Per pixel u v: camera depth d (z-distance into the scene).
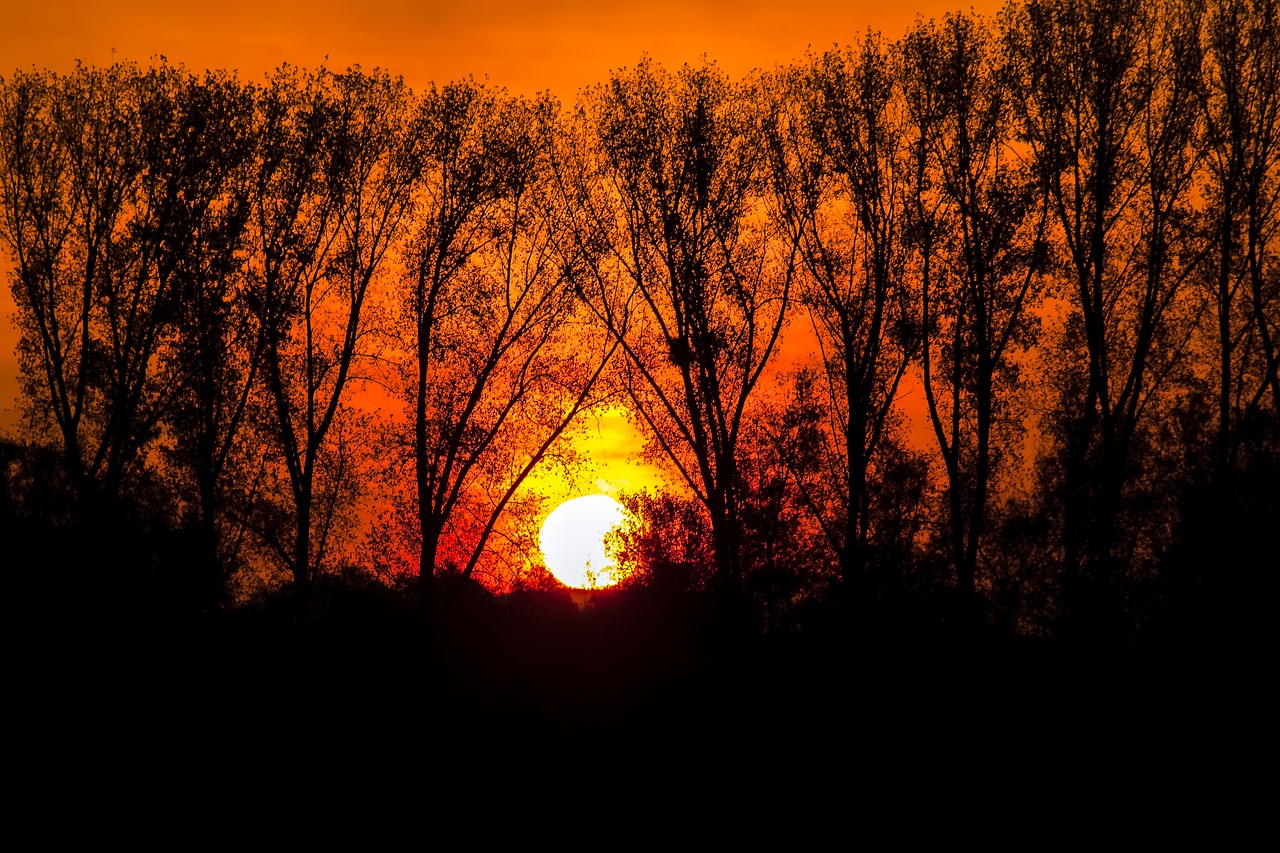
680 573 123.12
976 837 89.38
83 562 113.94
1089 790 94.50
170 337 127.44
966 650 111.25
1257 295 125.31
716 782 102.38
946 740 104.25
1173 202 122.50
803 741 106.88
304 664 119.81
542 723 111.25
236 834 91.25
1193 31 121.50
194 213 124.94
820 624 115.31
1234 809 89.62
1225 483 111.19
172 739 104.06
